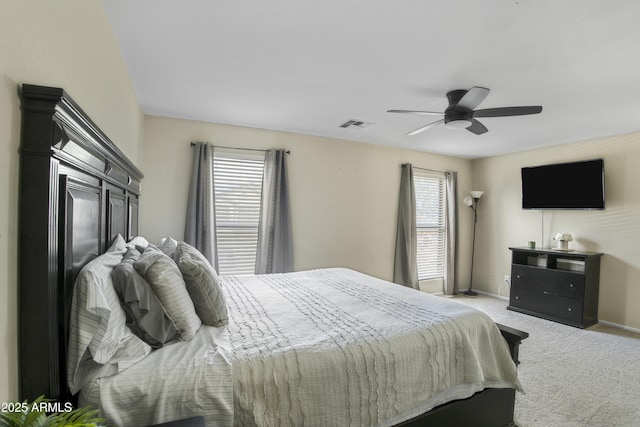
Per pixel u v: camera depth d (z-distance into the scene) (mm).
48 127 976
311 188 4289
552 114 3180
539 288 4289
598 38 1845
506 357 1922
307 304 2158
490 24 1743
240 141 3873
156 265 1536
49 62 1094
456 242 5453
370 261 4754
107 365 1231
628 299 3857
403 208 4918
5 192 880
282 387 1295
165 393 1168
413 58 2145
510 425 1982
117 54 2035
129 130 2541
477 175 5688
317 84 2611
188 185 3629
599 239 4125
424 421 1604
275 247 3881
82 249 1297
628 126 3582
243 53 2141
